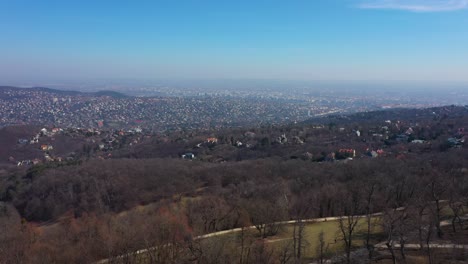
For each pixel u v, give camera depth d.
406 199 49.28
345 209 50.06
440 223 39.34
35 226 57.00
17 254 36.97
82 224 47.50
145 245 37.09
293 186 58.62
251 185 59.97
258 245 36.47
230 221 46.59
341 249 36.06
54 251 39.00
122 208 61.19
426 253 31.45
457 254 30.34
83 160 100.50
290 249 35.81
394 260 29.39
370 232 40.06
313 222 45.97
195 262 33.75
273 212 44.66
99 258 38.28
